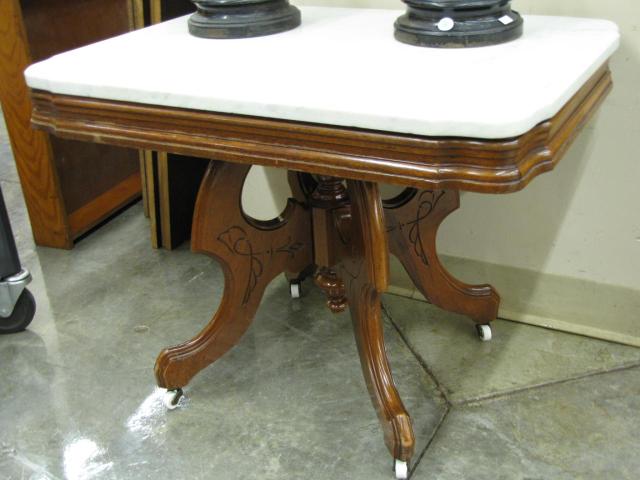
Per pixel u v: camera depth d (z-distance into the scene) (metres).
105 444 1.21
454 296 1.37
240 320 1.29
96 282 1.73
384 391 1.13
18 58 1.66
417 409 1.26
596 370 1.35
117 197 2.12
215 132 0.87
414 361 1.39
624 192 1.32
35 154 1.77
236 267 1.22
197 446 1.20
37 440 1.22
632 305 1.40
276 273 1.29
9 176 2.38
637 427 1.20
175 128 0.90
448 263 1.55
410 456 1.09
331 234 1.19
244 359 1.42
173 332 1.51
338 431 1.22
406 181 0.77
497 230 1.46
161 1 1.64
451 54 0.94
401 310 1.56
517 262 1.48
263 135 0.84
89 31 1.95
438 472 1.12
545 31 1.05
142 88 0.87
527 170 0.74
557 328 1.48
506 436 1.19
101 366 1.41
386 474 1.12
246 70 0.91
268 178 1.67
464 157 0.74
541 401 1.27
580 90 0.87
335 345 1.45
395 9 1.37
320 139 0.80
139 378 1.37
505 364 1.38
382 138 0.76
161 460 1.17
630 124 1.26
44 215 1.86
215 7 1.08
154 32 1.17
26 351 1.46
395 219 1.26
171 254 1.86
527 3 1.25
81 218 1.97
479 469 1.13
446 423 1.23
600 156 1.31
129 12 1.68
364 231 1.02
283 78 0.87
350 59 0.94
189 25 1.13
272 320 1.54
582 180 1.34
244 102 0.82
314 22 1.19
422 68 0.88
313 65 0.92
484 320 1.42
